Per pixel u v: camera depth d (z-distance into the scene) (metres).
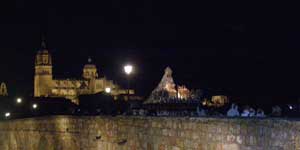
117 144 38.59
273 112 32.38
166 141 32.56
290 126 23.31
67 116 47.28
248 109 36.16
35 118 53.44
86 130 44.06
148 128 34.66
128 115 38.12
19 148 57.38
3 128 60.81
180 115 33.81
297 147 22.91
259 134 25.09
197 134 29.62
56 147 49.25
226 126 27.27
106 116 40.53
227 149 27.17
